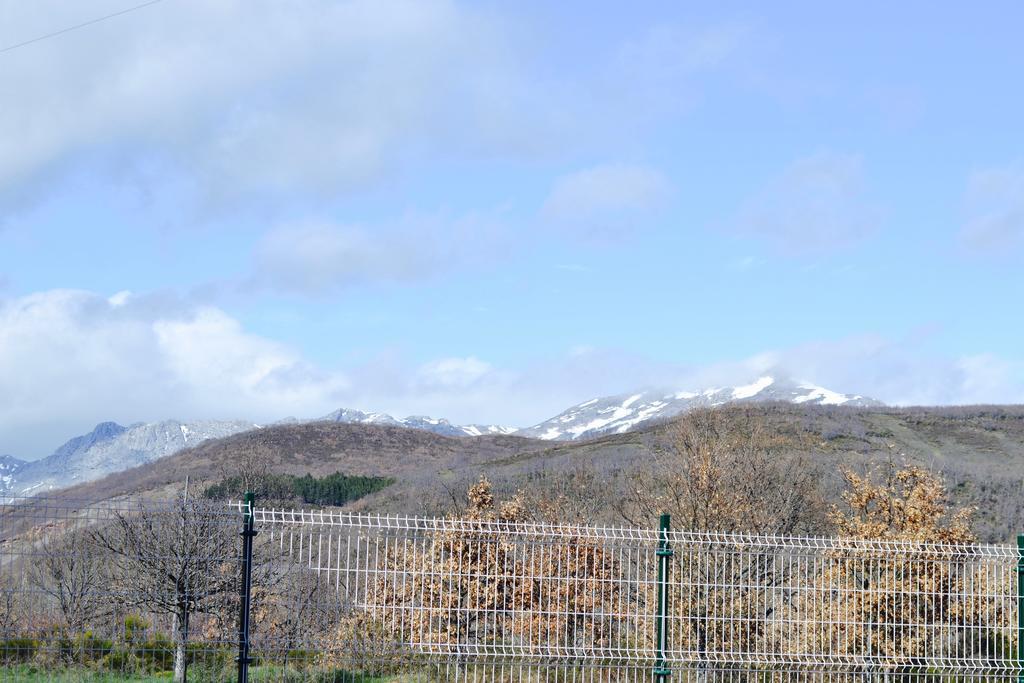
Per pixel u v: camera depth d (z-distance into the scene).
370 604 12.28
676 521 25.95
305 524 12.41
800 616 13.31
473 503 24.11
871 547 13.95
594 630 12.77
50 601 11.93
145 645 12.05
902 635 13.58
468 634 12.45
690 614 13.00
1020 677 13.66
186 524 12.30
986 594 13.96
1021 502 50.34
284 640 12.13
